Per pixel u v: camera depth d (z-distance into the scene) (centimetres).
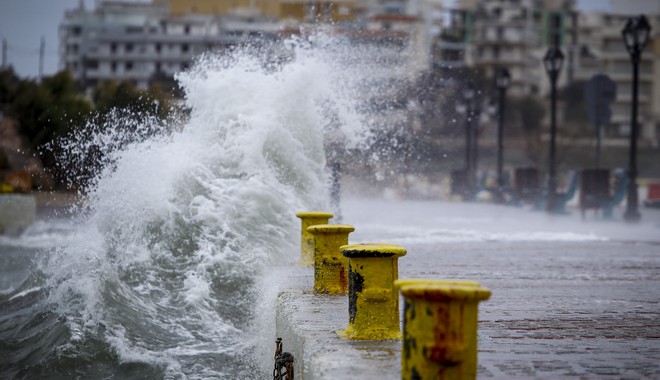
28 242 4800
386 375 1338
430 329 1166
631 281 2794
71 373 2091
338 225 2278
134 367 2120
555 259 3525
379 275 1633
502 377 1408
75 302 2475
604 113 9838
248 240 2978
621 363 1529
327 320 1828
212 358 2159
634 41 7331
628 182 7250
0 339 2361
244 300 2619
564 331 1841
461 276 2875
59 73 12231
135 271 2745
